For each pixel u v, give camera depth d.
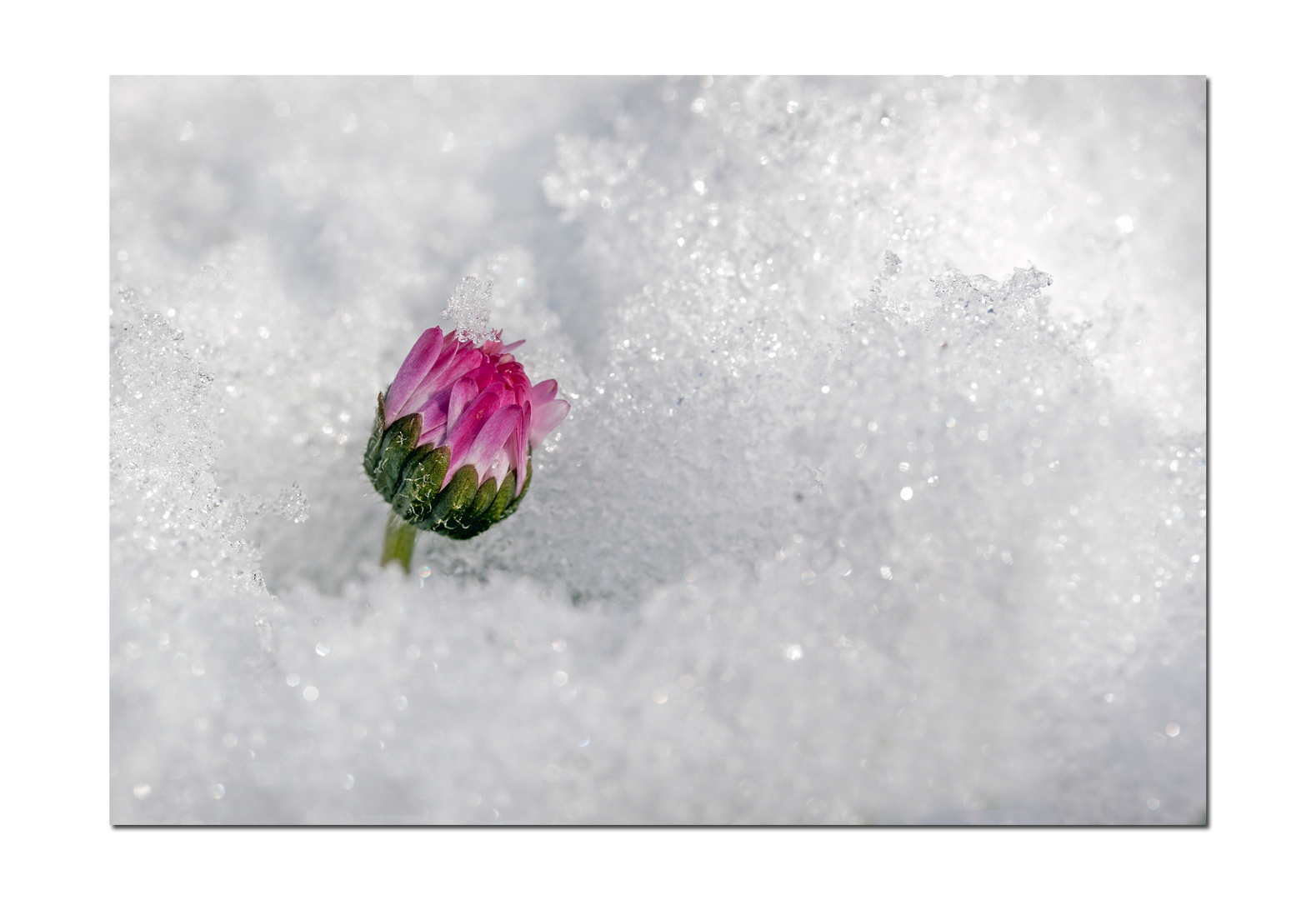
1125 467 0.19
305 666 0.19
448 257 0.21
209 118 0.21
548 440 0.19
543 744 0.19
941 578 0.19
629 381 0.20
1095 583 0.19
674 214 0.20
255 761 0.19
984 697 0.19
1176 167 0.20
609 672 0.19
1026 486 0.19
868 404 0.19
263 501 0.19
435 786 0.19
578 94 0.21
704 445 0.19
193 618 0.19
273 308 0.20
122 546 0.19
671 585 0.19
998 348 0.20
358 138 0.21
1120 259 0.20
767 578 0.19
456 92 0.21
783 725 0.19
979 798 0.19
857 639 0.19
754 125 0.21
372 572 0.19
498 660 0.19
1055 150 0.20
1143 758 0.19
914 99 0.21
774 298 0.20
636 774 0.19
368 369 0.20
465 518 0.18
